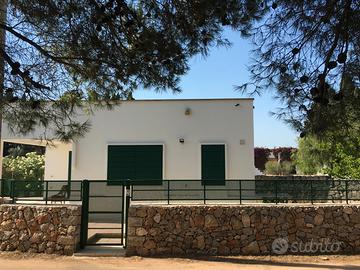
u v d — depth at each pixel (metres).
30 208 13.80
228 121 19.62
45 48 9.27
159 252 13.60
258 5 6.64
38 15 8.18
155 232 13.67
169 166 19.53
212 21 7.70
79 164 19.61
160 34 8.36
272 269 11.81
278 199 14.83
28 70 8.92
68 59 9.38
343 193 15.13
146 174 19.55
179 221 13.79
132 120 19.78
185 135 19.66
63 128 10.08
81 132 10.21
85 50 8.91
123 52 8.95
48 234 13.57
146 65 9.12
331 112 5.96
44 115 9.66
